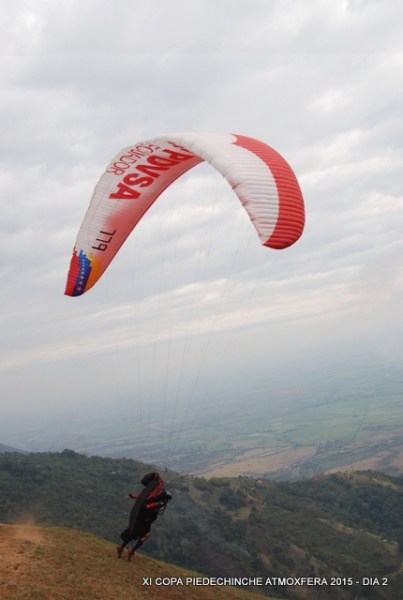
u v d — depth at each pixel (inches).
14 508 1647.4
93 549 499.8
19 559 419.2
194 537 1604.3
